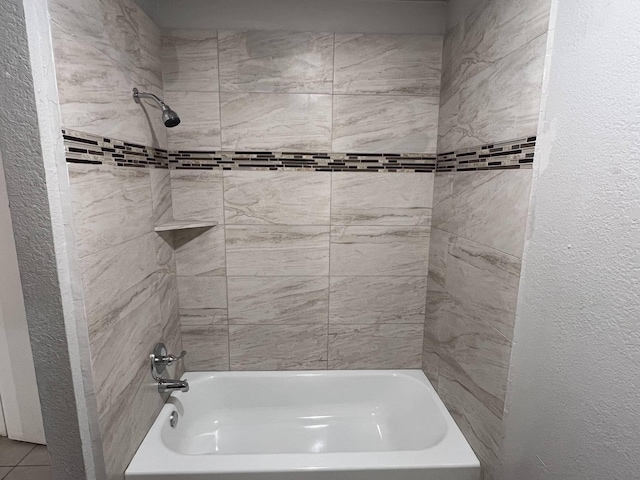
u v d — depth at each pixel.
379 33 1.59
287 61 1.59
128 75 1.22
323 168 1.68
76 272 0.90
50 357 0.90
